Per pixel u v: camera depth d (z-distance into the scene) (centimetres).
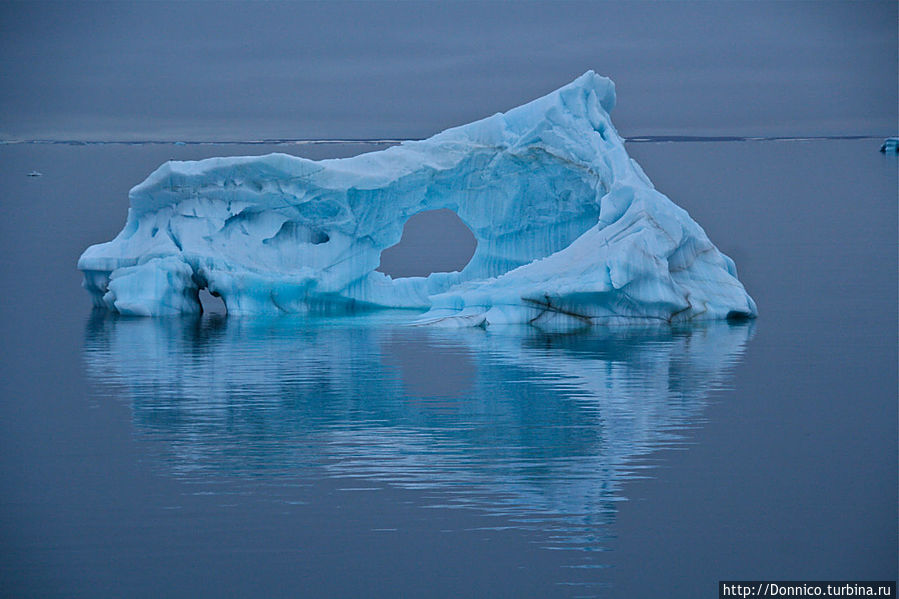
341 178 6962
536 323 6475
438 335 6191
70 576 2934
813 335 5994
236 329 6438
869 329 6169
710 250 6781
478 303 6694
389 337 6147
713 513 3325
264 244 7062
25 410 4497
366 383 4953
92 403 4606
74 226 11862
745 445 3959
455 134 7244
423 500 3419
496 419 4306
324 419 4331
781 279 8175
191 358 5538
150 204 7062
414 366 5297
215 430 4191
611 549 3091
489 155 7131
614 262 6144
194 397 4706
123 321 6731
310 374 5144
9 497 3459
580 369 5175
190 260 6875
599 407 4475
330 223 7112
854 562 3028
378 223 7225
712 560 3033
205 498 3441
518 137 7069
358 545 3106
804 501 3425
